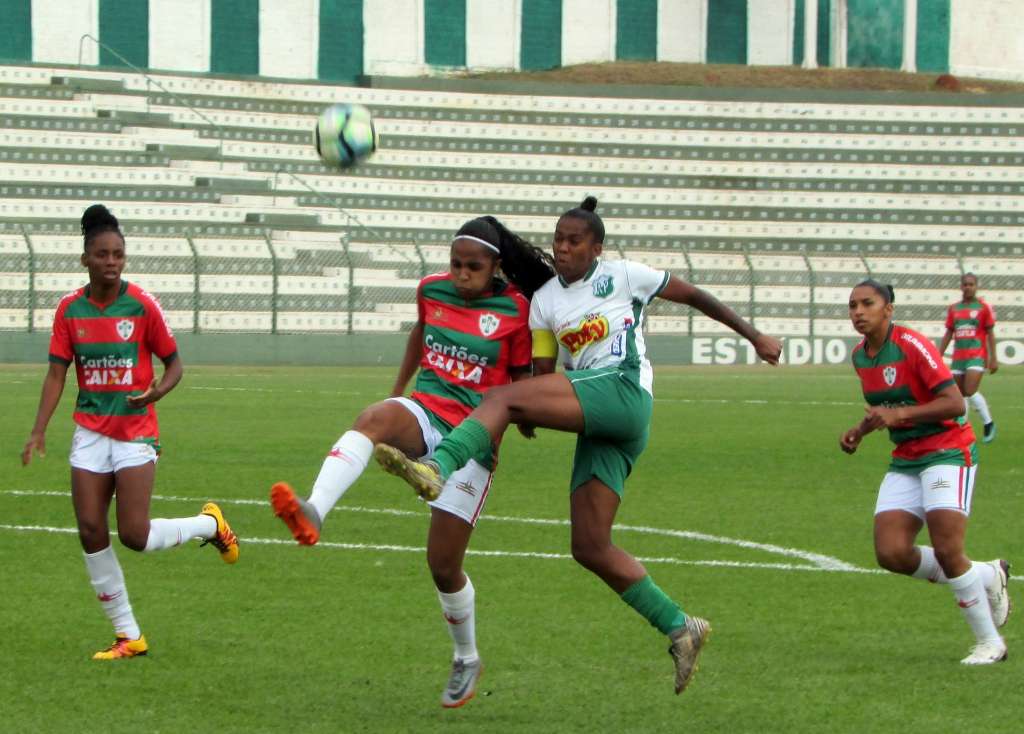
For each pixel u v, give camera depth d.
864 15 174.50
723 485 47.88
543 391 20.16
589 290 21.20
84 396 24.03
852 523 39.59
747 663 24.02
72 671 23.03
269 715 20.64
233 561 26.53
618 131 156.38
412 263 137.00
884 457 56.75
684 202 154.00
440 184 149.00
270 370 113.31
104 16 150.75
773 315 137.62
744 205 154.50
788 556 34.25
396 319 129.88
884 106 159.75
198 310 121.31
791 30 171.62
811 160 158.25
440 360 21.83
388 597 29.20
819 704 21.38
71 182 134.50
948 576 24.25
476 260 21.17
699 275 138.75
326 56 159.00
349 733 19.78
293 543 35.66
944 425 24.69
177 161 141.12
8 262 121.06
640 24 168.75
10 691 21.73
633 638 25.80
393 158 150.12
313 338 123.12
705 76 164.50
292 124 149.75
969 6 174.88
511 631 26.27
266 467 51.38
